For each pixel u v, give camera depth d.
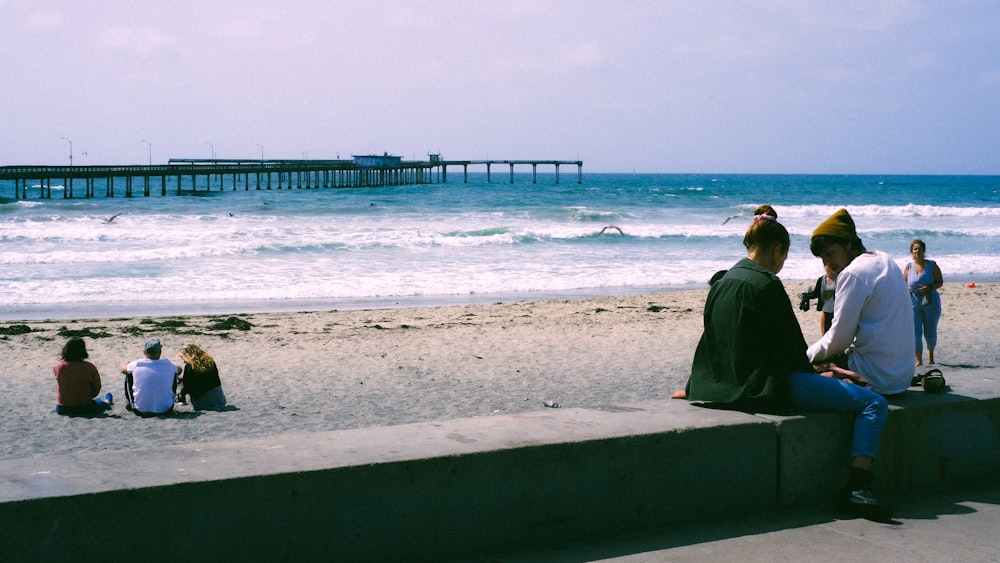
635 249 35.03
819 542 3.87
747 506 4.26
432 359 12.81
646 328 16.12
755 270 4.49
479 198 82.12
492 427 4.10
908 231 42.56
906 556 3.69
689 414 4.37
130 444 7.83
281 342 14.49
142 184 129.38
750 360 4.42
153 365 9.21
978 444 4.84
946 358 12.05
